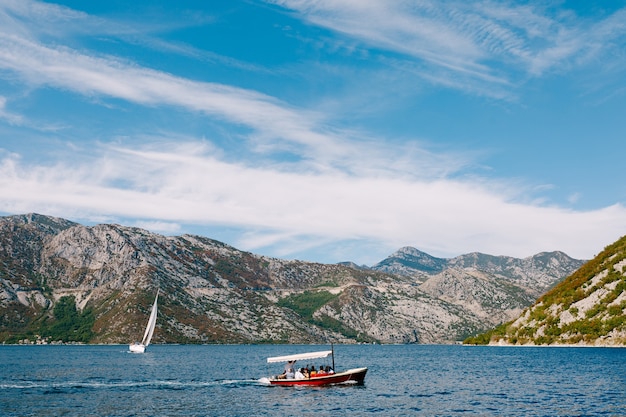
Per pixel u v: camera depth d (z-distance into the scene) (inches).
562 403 2827.3
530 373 4655.5
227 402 2950.3
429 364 6584.6
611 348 7829.7
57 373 4891.7
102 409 2704.2
